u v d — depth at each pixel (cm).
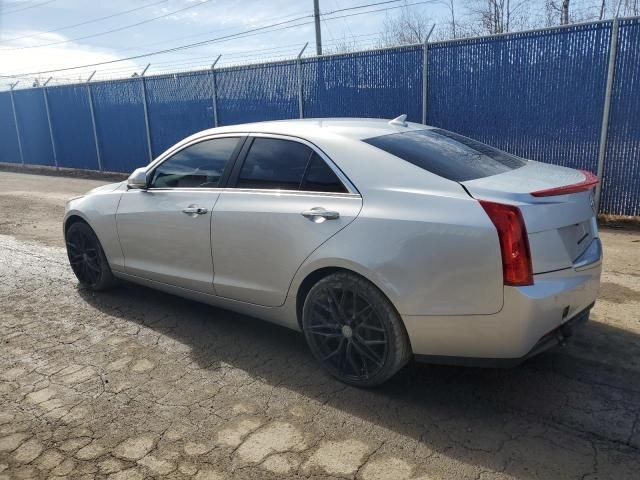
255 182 387
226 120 1278
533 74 821
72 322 467
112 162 1628
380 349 327
